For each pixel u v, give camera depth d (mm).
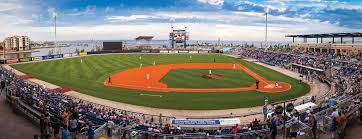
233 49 132000
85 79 57344
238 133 22172
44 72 66312
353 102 29016
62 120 23828
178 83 53125
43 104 28609
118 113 32500
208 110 35938
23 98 29781
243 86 50312
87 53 116562
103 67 75500
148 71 68625
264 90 47219
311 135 20812
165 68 73875
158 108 37000
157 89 48094
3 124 24281
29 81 54125
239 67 75562
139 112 35156
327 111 25453
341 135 20547
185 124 28922
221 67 75500
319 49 107438
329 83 50938
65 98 37688
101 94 44562
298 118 24266
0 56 116562
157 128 25422
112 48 125500
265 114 30688
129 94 44562
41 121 21781
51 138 21562
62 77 59531
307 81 55594
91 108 32344
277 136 21562
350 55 82000
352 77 53312
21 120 25375
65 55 107000
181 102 39719
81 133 22641
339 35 93688
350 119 23891
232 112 35000
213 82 53875
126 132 22328
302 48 118312
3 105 30328
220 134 22359
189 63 85062
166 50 132000
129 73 65312
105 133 21875
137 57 104875
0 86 40531
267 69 72812
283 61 82875
